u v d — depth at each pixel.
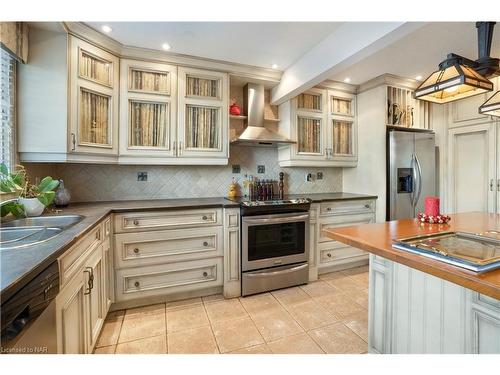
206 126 2.68
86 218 1.67
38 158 1.93
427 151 3.20
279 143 3.05
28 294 0.81
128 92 2.36
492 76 1.63
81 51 2.04
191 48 2.38
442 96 1.72
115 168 2.66
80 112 2.04
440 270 0.87
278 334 1.86
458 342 1.12
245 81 2.99
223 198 2.94
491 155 2.91
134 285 2.17
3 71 1.73
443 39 2.17
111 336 1.83
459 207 3.20
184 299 2.39
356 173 3.50
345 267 3.14
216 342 1.77
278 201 2.60
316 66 2.34
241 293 2.46
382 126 3.10
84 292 1.38
